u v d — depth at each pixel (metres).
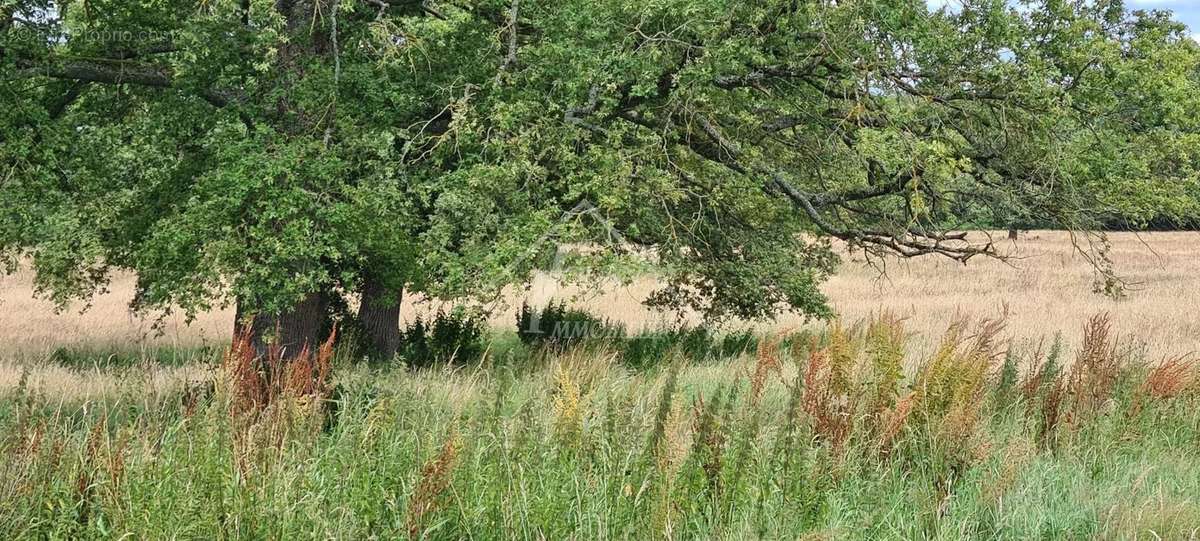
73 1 12.30
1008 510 6.14
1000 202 13.94
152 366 8.20
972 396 7.75
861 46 12.20
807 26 12.38
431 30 11.80
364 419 6.41
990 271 41.94
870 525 5.69
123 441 5.60
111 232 13.47
